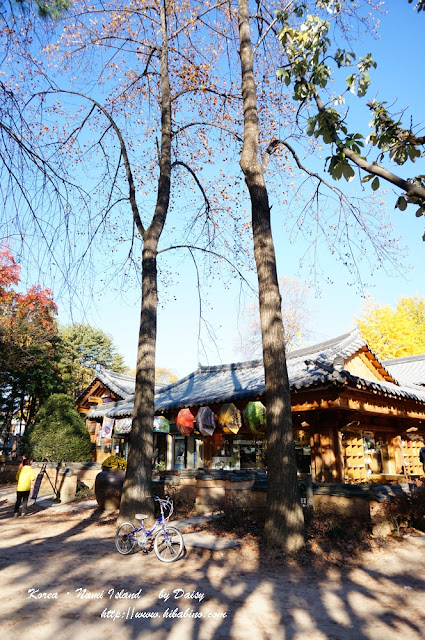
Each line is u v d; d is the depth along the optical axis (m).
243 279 11.30
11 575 5.94
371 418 15.05
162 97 12.05
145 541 7.10
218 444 16.06
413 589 5.50
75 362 40.72
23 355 21.45
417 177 4.28
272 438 7.83
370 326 35.78
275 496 7.50
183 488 11.87
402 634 4.19
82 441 17.38
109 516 10.96
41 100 5.73
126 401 21.33
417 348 33.25
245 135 9.68
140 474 9.18
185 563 6.67
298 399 12.15
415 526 8.88
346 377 10.63
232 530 8.58
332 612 4.75
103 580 5.77
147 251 10.88
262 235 9.01
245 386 14.68
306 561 6.64
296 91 5.09
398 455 16.27
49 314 21.25
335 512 8.67
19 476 11.54
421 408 15.95
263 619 4.55
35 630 4.14
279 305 8.63
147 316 10.34
